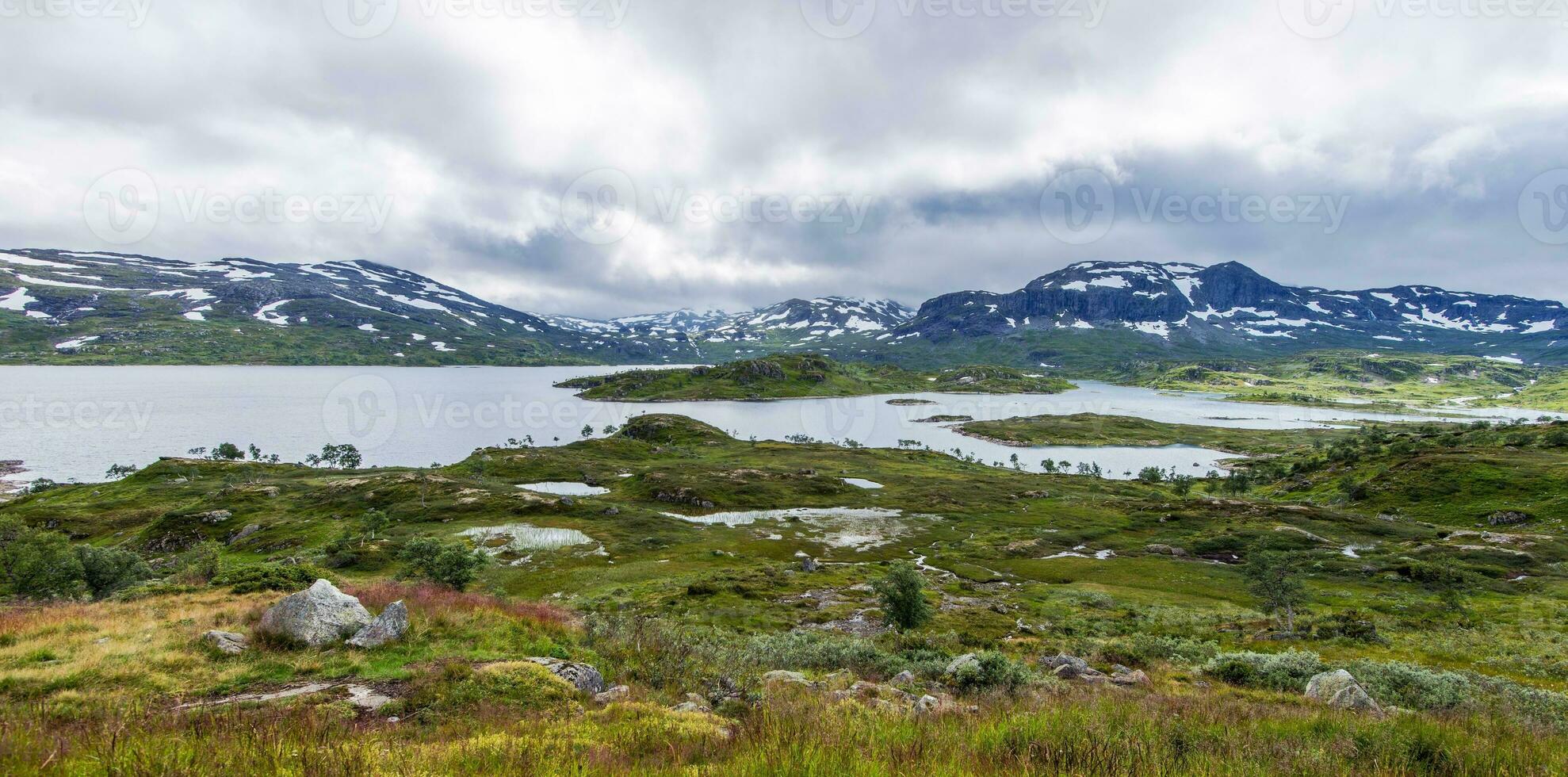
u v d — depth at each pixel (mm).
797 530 131125
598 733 13641
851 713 15406
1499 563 91750
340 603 23578
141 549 117125
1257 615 66500
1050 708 15164
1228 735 12539
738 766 9992
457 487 148375
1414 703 24625
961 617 65500
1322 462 185250
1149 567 98688
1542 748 11930
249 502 139750
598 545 109875
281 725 11375
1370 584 85000
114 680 17531
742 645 37594
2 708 14547
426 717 15766
